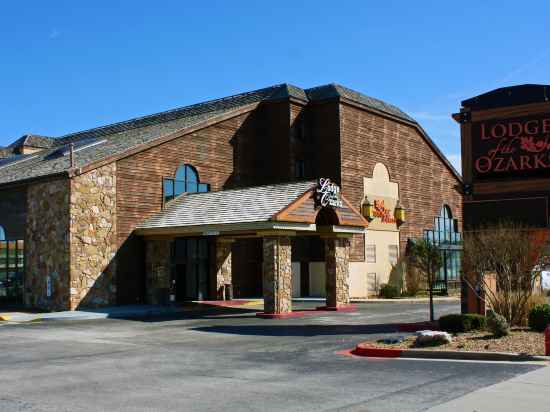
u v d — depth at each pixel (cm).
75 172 2827
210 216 2886
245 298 3631
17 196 3094
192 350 1630
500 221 1906
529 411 879
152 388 1108
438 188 4809
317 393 1038
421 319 2403
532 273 1867
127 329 2164
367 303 3531
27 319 2458
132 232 3075
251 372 1265
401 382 1111
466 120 2088
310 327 2177
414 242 4203
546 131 1962
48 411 935
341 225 2914
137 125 4566
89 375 1251
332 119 3894
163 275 3098
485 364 1283
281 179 3831
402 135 4447
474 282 1941
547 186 1945
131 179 3095
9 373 1278
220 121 3641
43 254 2919
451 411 882
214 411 926
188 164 3425
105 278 2934
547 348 1313
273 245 2634
